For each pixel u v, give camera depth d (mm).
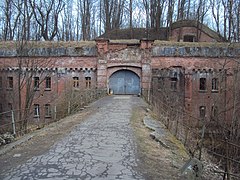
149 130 12031
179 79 30375
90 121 13961
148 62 31000
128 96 29969
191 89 30344
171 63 30891
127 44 31328
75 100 22484
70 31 55281
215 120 13273
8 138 9797
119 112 17203
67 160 7621
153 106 19578
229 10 37312
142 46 31000
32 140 10016
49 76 31281
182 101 29844
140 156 8109
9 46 32281
